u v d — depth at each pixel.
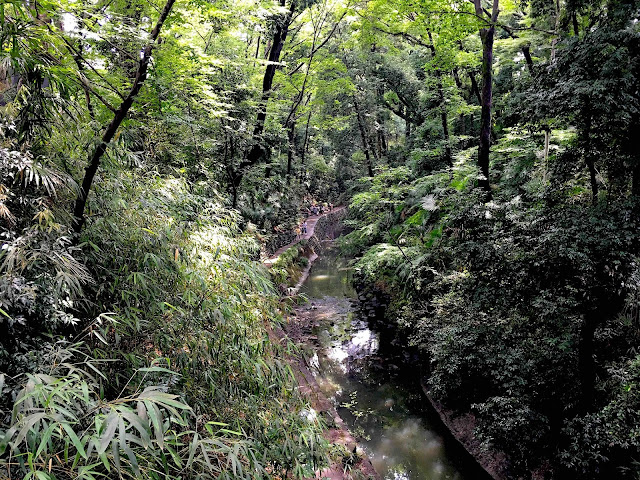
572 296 3.67
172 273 2.57
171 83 4.97
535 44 8.27
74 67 2.67
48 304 1.75
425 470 4.98
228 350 2.58
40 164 1.98
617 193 3.87
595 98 3.20
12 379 1.53
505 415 4.16
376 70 14.17
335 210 23.31
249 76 9.41
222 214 4.14
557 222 3.64
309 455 2.61
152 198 2.91
